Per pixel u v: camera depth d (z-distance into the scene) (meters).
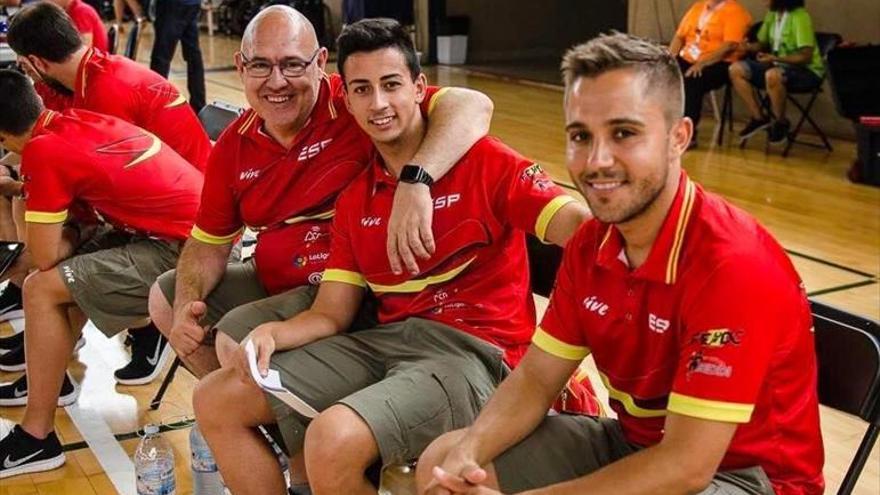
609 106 1.52
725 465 1.66
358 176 2.33
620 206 1.56
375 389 2.01
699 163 6.66
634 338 1.68
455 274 2.18
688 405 1.55
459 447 1.76
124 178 3.00
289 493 2.44
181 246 3.09
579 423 1.87
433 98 2.29
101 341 3.80
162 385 3.30
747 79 6.99
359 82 2.18
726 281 1.54
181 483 2.80
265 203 2.57
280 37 2.42
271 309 2.41
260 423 2.21
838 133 7.47
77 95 3.48
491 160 2.17
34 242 2.91
